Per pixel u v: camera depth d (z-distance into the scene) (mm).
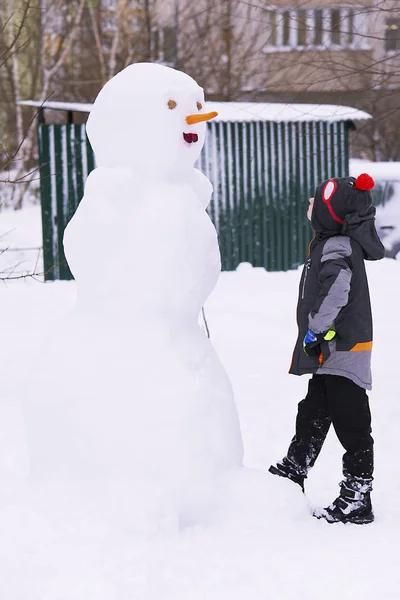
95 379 4668
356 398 4906
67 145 15617
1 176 27906
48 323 11516
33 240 19531
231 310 12484
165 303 4723
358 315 4867
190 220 4793
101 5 30094
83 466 4664
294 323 11641
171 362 4676
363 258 5008
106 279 4727
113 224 4676
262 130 16734
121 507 4488
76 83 26984
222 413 4809
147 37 28172
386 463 6059
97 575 4000
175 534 4457
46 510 4586
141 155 4805
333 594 3775
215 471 4711
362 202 4938
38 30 26844
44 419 4781
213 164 16562
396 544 4438
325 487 5660
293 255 17125
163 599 3766
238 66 24734
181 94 4816
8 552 4258
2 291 14047
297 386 8164
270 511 4695
